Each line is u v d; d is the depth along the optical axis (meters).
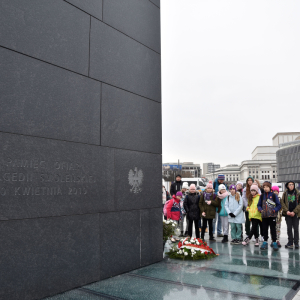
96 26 5.62
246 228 10.12
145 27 6.86
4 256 3.99
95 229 5.24
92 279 5.09
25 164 4.32
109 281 5.17
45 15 4.76
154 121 6.83
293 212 8.32
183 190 11.43
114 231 5.59
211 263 6.49
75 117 5.09
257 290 4.67
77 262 4.88
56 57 4.87
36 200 4.40
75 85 5.14
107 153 5.60
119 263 5.63
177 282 5.09
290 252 7.79
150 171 6.58
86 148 5.22
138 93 6.45
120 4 6.21
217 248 8.40
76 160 5.03
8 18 4.28
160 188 6.84
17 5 4.39
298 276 5.45
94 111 5.43
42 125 4.58
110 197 5.58
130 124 6.18
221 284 4.99
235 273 5.65
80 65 5.25
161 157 6.94
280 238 10.31
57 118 4.80
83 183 5.11
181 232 10.70
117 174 5.77
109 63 5.83
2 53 4.18
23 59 4.42
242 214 9.12
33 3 4.60
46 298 4.36
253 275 5.50
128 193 5.97
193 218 9.59
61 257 4.66
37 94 4.55
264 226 8.24
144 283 5.05
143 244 6.23
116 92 5.93
